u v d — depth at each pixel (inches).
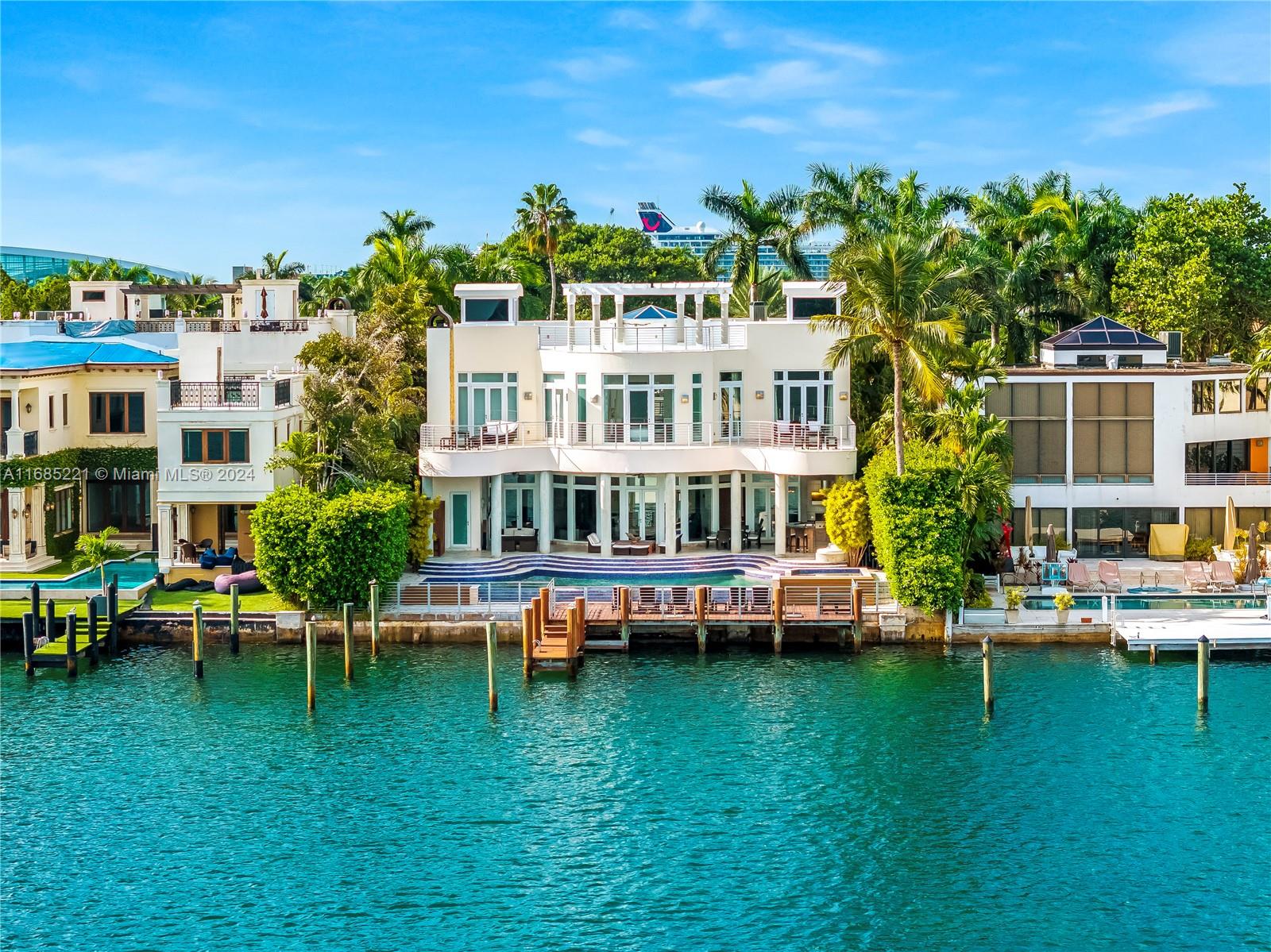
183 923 1470.2
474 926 1461.6
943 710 2037.4
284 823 1699.1
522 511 2834.6
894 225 3361.2
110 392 2933.1
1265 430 2775.6
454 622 2396.7
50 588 2506.2
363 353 2827.3
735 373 2797.7
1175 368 2755.9
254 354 3132.4
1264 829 1667.1
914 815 1705.2
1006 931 1446.9
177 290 3757.4
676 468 2701.8
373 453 2642.7
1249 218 3722.9
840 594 2332.7
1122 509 2743.6
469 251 4050.2
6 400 2763.3
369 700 2108.8
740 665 2260.1
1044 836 1653.5
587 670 2250.2
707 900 1512.1
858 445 2805.1
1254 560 2503.7
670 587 2384.4
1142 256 3538.4
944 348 2370.8
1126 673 2191.2
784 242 3447.3
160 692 2154.3
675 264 5162.4
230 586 2491.4
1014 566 2586.1
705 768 1845.5
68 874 1574.8
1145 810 1717.5
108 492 2974.9
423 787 1795.0
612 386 2736.2
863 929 1453.0
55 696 2142.0
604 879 1557.6
